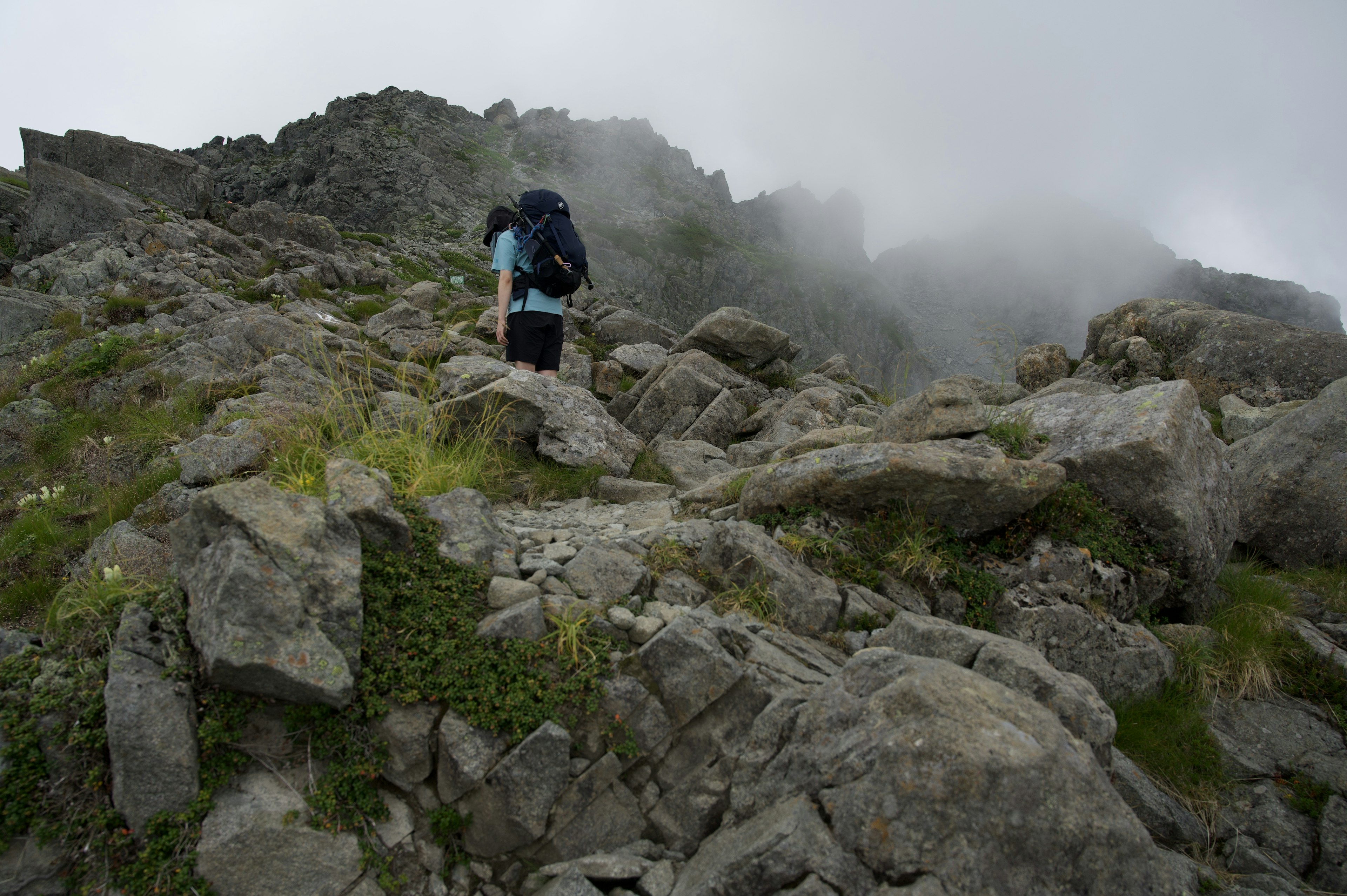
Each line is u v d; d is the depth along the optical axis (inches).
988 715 110.1
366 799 123.6
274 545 126.2
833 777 113.7
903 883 100.7
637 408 383.6
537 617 142.0
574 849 127.7
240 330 361.1
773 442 335.9
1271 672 197.9
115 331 406.0
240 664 113.7
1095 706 134.2
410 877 123.3
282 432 223.6
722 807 131.0
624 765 134.6
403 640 136.1
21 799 112.1
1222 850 157.1
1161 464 199.8
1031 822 101.3
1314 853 157.5
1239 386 431.2
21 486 275.6
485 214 3024.1
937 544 193.2
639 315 668.1
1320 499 260.2
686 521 213.8
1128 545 204.1
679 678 136.3
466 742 126.1
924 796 102.6
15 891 108.9
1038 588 187.2
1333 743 179.9
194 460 219.0
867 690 123.9
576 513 239.6
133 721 113.9
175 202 861.8
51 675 123.1
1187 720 180.7
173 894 111.4
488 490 239.3
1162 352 483.5
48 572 208.7
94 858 112.0
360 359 364.2
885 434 232.2
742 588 174.4
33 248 682.8
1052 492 197.5
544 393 275.9
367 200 2908.5
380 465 204.7
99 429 298.2
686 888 114.3
